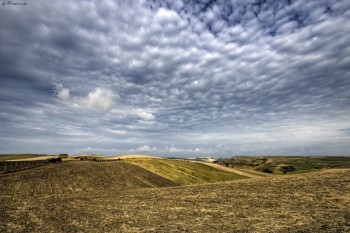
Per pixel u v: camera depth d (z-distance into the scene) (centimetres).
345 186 2478
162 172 7156
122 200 2681
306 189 2536
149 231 1562
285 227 1470
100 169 6128
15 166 5156
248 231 1452
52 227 1692
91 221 1830
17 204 2447
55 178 4253
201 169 9812
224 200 2397
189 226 1633
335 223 1458
